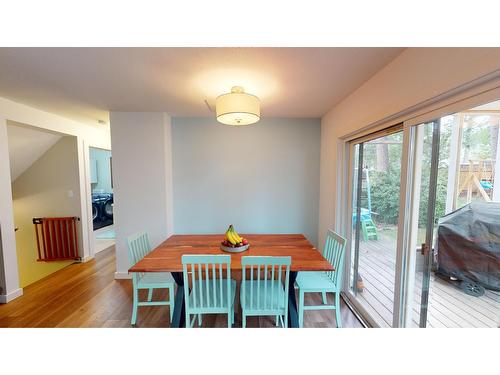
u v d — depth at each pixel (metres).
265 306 1.62
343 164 2.49
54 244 3.48
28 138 3.00
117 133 2.75
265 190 3.19
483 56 0.89
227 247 1.98
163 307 2.25
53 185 3.48
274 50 1.38
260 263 1.52
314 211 3.22
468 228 1.17
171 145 3.08
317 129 3.14
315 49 1.37
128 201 2.82
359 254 2.32
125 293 2.52
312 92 2.10
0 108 2.25
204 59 1.49
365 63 1.54
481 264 1.12
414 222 1.47
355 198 2.42
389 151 1.87
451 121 1.22
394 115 1.51
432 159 1.34
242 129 3.13
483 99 0.97
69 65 1.56
